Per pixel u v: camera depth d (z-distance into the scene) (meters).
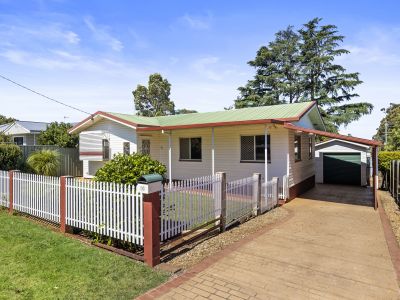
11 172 8.60
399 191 10.03
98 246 5.70
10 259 4.97
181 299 3.77
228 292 3.96
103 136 16.61
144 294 3.88
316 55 31.19
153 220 4.84
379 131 44.16
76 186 6.36
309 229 7.15
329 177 16.47
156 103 43.56
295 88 31.38
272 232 6.86
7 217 8.05
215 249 5.66
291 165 11.73
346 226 7.45
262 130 12.15
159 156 16.00
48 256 5.11
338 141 16.12
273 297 3.84
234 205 7.54
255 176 8.63
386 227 7.37
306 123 14.13
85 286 4.05
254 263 4.97
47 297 3.75
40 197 7.52
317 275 4.53
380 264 4.98
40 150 16.41
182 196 5.85
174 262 5.01
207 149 14.06
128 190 5.29
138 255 5.09
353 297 3.87
